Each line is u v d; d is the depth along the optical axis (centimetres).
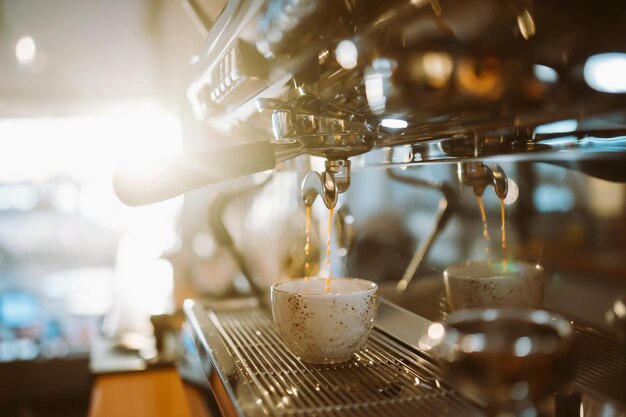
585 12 52
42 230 398
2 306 308
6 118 320
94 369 148
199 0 114
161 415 126
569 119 54
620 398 50
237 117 97
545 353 41
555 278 74
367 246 120
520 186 79
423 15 55
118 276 246
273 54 68
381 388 62
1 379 251
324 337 69
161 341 157
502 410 44
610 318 66
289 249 165
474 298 69
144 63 322
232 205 235
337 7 57
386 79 60
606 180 67
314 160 124
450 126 65
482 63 56
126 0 300
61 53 312
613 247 66
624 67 50
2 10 295
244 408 58
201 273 226
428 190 100
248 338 86
